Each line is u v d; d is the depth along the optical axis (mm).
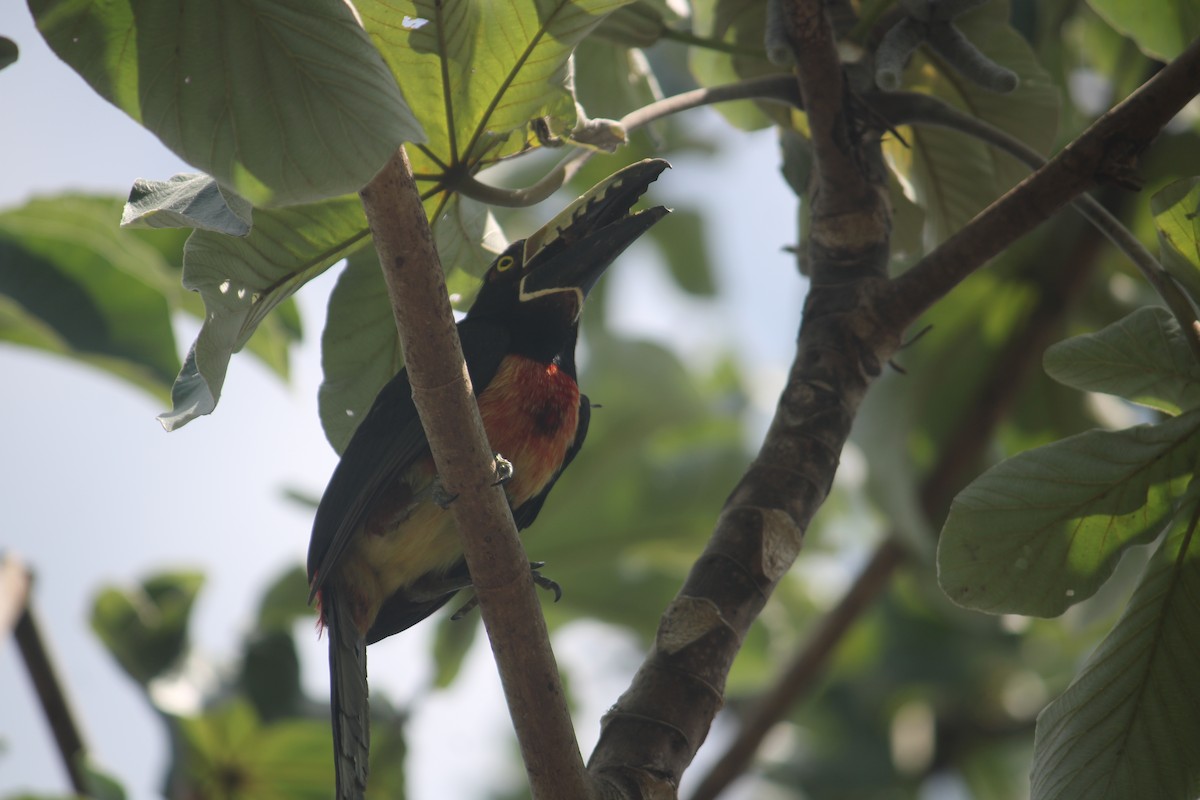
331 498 7562
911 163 7777
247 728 10125
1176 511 5344
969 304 11133
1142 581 5340
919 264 5906
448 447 4875
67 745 8617
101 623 10031
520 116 5609
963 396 11281
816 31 6000
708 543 5691
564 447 8164
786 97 6531
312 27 4320
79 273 8375
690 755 5215
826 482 5781
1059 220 10891
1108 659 5289
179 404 5336
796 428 5832
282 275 5656
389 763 10469
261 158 4387
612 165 12742
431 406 4828
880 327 5926
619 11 7191
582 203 7918
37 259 8359
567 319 7898
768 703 10547
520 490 8070
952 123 6422
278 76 4340
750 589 5500
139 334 8383
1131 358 5492
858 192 6191
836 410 5852
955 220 7895
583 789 4910
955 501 5574
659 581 12898
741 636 5457
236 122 4391
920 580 11070
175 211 5082
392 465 7348
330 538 7559
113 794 8539
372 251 6613
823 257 6234
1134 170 5449
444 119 5598
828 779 13102
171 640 10094
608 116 8281
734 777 10430
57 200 8422
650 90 8305
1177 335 5414
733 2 7906
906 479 10398
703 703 5270
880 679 13328
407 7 5203
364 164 4332
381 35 5316
